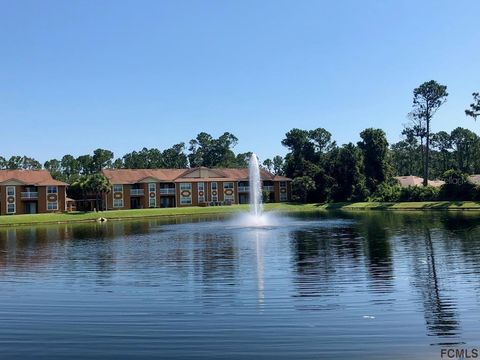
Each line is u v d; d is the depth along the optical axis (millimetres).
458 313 13570
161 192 102438
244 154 167375
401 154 155625
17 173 92375
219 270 21562
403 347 11062
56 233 48062
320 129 124875
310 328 12555
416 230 38250
